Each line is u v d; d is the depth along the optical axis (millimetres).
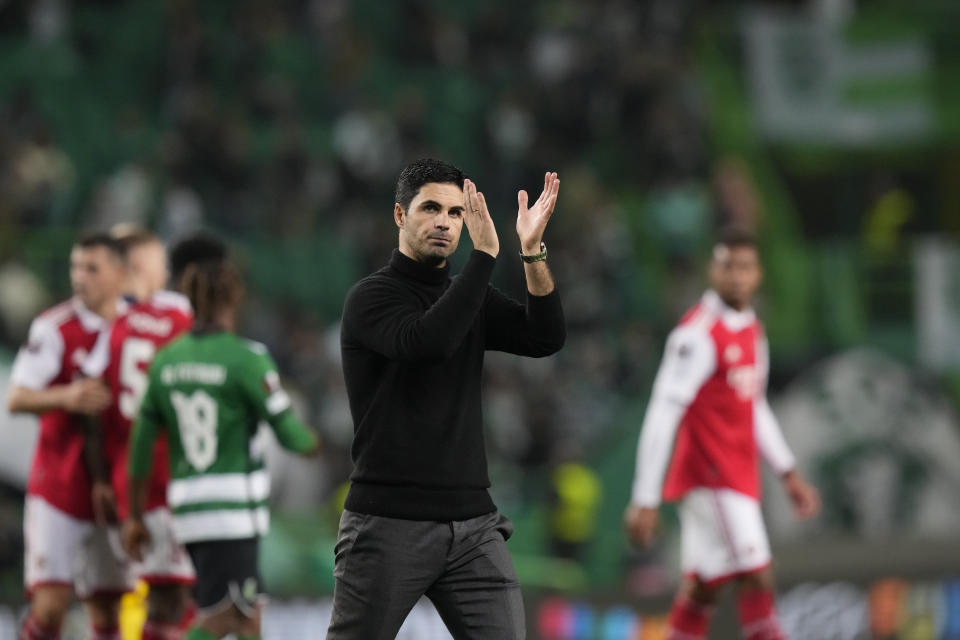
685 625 21594
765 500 44000
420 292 14102
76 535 19828
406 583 13930
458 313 13289
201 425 18188
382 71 57906
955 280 52125
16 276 40531
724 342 21078
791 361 48906
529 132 55281
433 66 59062
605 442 44812
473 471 14242
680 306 49688
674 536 41562
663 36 60312
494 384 43719
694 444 21172
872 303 52438
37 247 42406
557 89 56594
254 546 18328
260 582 18328
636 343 47812
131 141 52625
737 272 21266
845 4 65875
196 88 53219
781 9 66250
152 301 20547
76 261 19953
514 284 49875
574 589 28875
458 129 57969
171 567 19547
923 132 64250
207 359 18266
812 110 63438
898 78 64625
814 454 46375
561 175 53562
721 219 51375
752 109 62344
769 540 43156
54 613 19672
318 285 49250
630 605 29109
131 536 18719
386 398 14039
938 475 47344
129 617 22922
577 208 51094
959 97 64938
